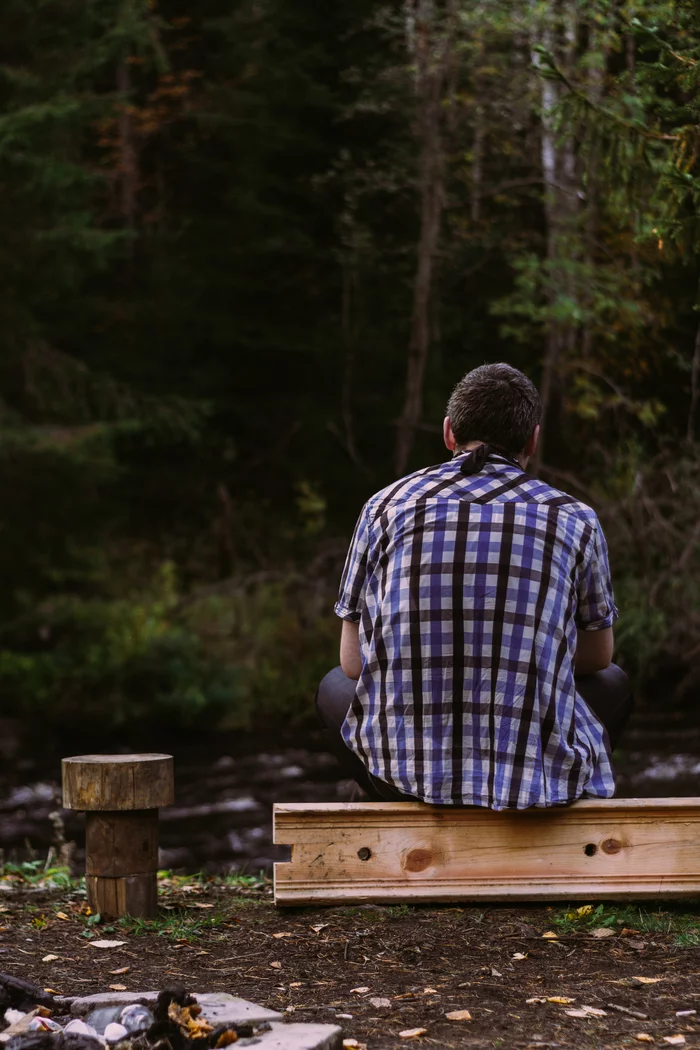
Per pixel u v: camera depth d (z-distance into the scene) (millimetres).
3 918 3248
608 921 2941
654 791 7988
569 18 8781
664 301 9984
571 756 2955
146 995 2381
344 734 3104
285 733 12039
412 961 2684
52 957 2795
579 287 10820
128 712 12016
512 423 3088
